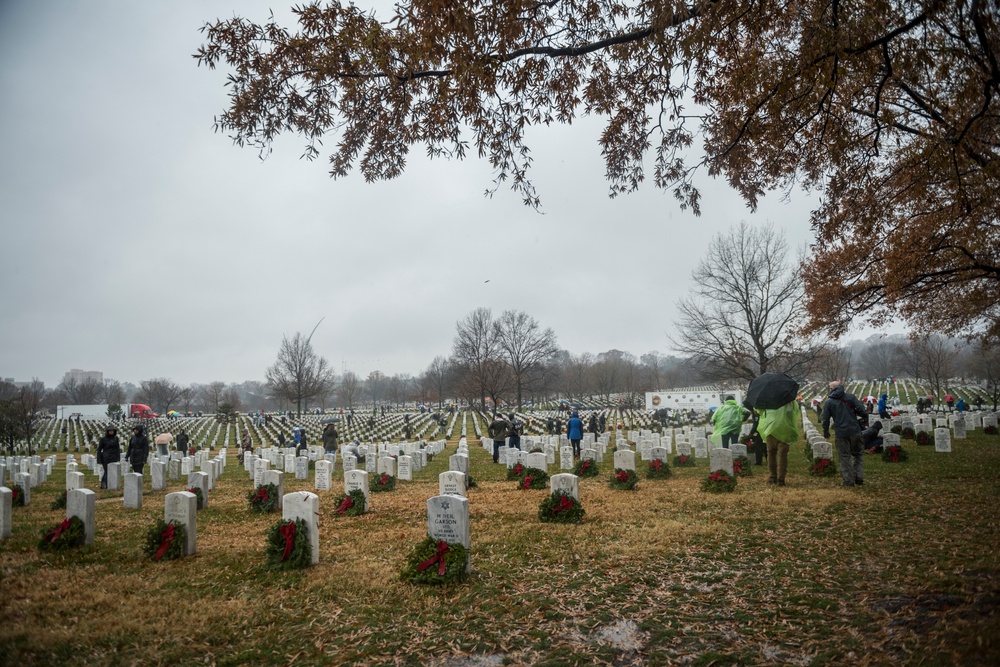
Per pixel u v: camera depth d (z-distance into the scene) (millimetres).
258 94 7238
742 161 9266
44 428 61219
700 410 55781
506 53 6719
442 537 7383
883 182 10617
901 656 4559
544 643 5305
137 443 18188
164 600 6742
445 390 99625
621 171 9289
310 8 6484
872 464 16188
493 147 8516
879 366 99062
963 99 7555
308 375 66312
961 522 8789
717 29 6477
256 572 7809
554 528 9844
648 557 7855
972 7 6047
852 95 8438
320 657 5223
